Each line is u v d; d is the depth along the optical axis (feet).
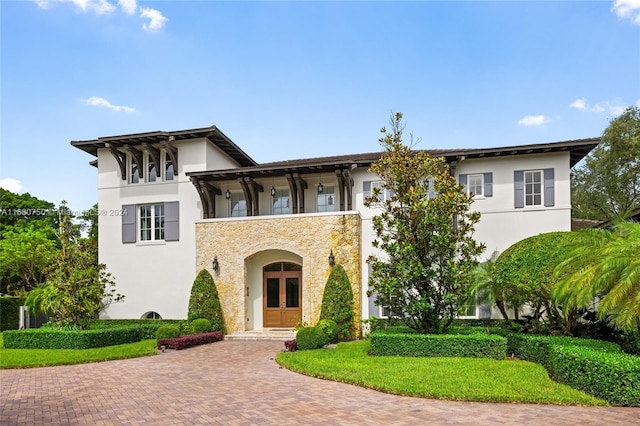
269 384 33.14
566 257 38.75
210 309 65.46
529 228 62.49
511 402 26.53
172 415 25.32
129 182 74.95
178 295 71.05
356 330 62.34
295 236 65.57
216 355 49.32
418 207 45.16
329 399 28.12
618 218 45.88
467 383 29.96
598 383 26.78
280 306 69.67
